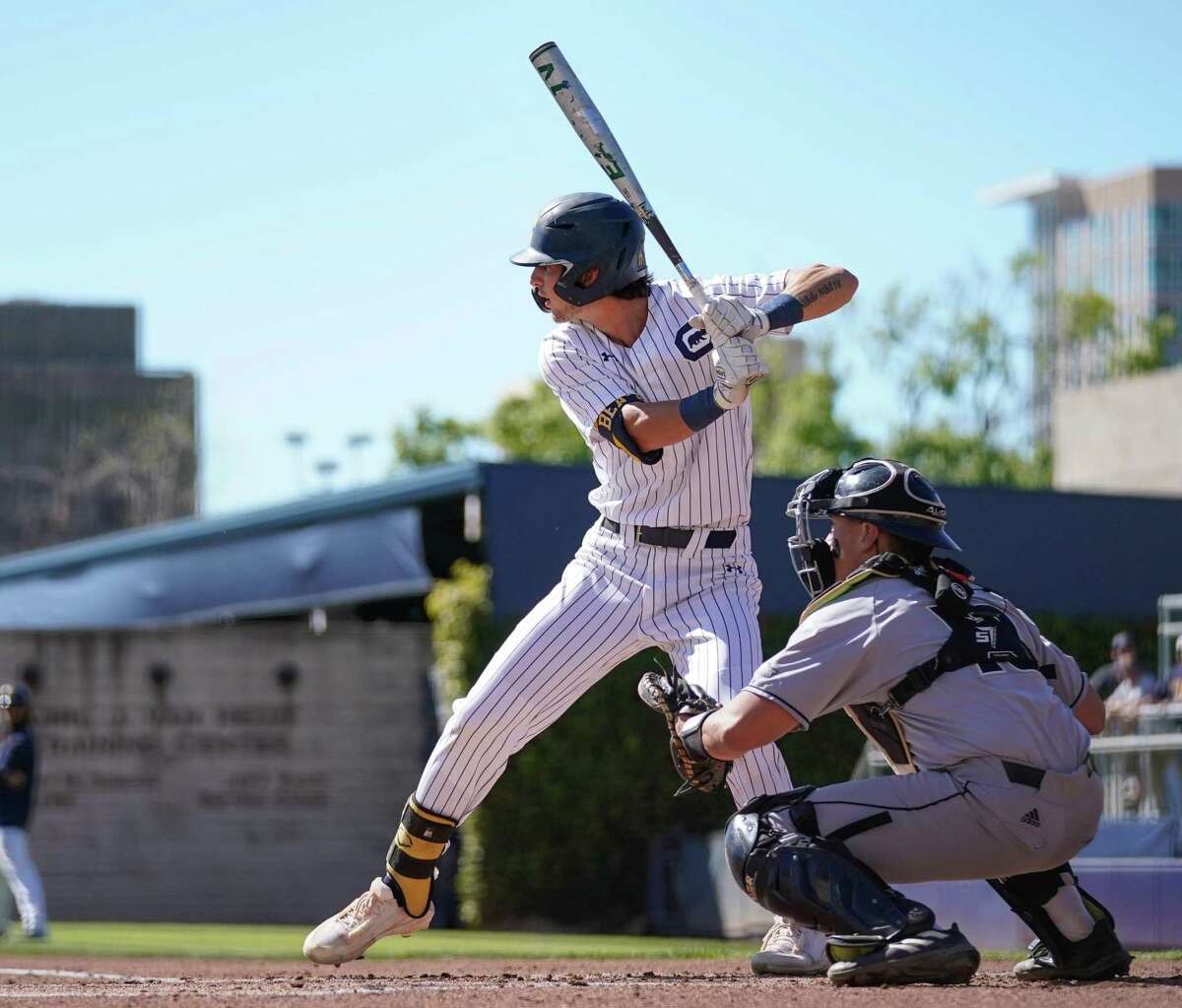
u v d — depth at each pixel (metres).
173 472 195.75
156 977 21.77
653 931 50.81
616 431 17.33
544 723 18.80
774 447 157.75
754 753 18.17
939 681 15.07
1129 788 40.12
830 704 15.24
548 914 53.12
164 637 56.78
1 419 197.38
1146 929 29.94
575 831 53.38
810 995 14.48
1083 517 64.81
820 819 15.34
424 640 57.69
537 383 168.50
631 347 18.12
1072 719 15.26
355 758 57.00
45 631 56.06
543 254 17.73
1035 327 174.25
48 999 15.76
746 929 45.25
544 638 18.48
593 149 17.72
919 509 15.40
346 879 56.53
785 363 168.12
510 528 55.06
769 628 56.06
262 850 56.41
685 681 15.98
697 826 54.19
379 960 28.16
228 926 54.16
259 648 57.09
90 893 55.56
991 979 16.64
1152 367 178.38
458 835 54.97
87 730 56.06
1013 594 63.12
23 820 42.22
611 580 18.44
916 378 160.25
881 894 15.00
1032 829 14.97
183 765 56.47
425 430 179.75
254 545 60.44
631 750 54.06
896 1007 13.34
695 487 18.06
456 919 54.69
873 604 15.12
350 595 58.12
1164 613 60.34
